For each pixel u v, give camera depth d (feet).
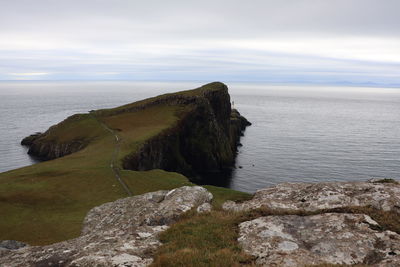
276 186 66.44
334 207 49.96
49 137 384.27
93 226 67.41
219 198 133.80
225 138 407.03
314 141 487.20
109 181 172.55
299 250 38.65
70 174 185.68
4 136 483.51
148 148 278.87
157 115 394.93
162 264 36.27
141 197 74.18
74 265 37.09
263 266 35.29
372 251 37.81
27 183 171.73
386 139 505.25
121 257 38.40
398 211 46.93
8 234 108.99
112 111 436.76
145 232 49.47
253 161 372.79
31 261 41.27
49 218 125.39
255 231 44.70
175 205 60.59
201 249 41.11
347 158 376.48
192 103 413.59
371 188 54.54
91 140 326.44
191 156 361.71
